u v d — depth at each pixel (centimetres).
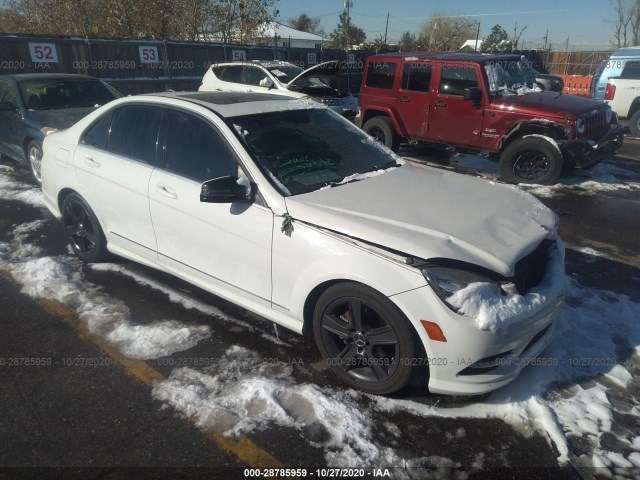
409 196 316
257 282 314
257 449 246
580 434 258
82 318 359
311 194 305
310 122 379
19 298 386
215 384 291
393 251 257
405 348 260
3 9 1986
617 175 836
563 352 322
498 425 263
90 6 1775
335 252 271
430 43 3994
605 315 371
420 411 272
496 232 281
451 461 241
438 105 840
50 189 455
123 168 379
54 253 473
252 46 1708
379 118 939
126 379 295
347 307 283
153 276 426
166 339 335
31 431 255
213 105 353
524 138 744
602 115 759
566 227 583
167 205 348
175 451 244
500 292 254
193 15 1922
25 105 688
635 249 515
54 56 1200
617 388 291
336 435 255
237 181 303
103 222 411
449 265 251
